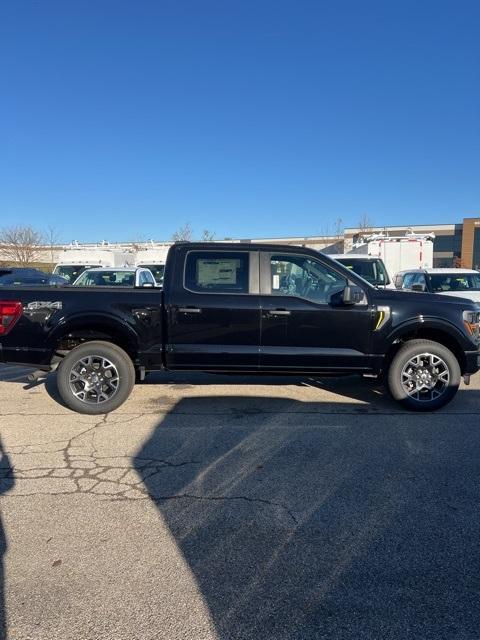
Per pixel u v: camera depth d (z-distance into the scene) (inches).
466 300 228.5
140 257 707.4
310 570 108.6
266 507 136.2
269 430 197.9
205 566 109.9
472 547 117.2
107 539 120.3
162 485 149.3
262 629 91.2
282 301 216.5
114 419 212.1
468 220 1934.1
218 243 222.5
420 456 171.5
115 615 94.6
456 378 219.5
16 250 1373.0
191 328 217.0
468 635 89.9
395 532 123.6
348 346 219.0
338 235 1814.7
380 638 89.1
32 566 109.8
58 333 215.3
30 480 152.6
